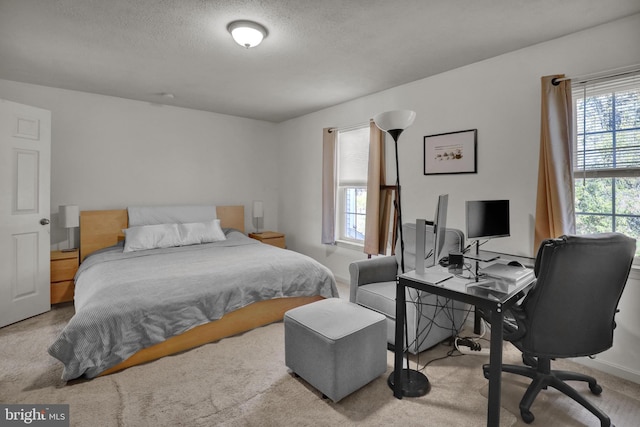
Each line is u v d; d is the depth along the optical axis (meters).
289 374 2.18
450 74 3.06
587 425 1.71
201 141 4.70
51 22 2.25
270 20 2.20
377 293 2.58
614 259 1.58
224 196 4.96
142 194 4.27
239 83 3.47
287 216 5.30
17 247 2.95
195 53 2.73
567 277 1.56
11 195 2.90
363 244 4.09
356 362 1.93
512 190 2.68
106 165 4.00
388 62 2.89
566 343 1.67
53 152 3.67
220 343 2.60
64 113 3.71
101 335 2.08
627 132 2.21
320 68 3.04
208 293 2.53
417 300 2.37
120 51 2.70
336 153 4.27
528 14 2.11
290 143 5.18
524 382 2.10
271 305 2.97
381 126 2.07
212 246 3.88
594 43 2.26
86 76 3.29
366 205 3.74
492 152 2.79
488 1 1.97
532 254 2.58
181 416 1.76
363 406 1.85
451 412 1.80
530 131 2.57
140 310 2.23
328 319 2.07
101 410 1.80
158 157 4.37
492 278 1.84
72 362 2.00
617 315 2.20
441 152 3.14
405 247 2.95
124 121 4.10
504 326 1.82
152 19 2.20
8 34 2.41
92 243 3.83
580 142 2.40
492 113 2.78
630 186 2.22
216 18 2.19
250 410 1.82
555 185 2.36
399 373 1.91
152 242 3.74
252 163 5.21
